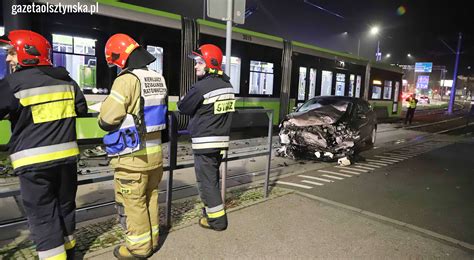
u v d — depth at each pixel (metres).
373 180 6.95
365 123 9.97
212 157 3.90
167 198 3.89
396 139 13.99
